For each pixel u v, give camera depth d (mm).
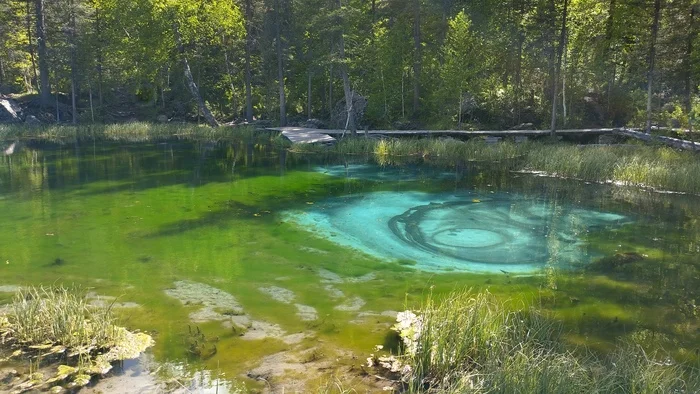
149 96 35250
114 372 4367
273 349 4781
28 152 20000
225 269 6992
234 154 19844
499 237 8758
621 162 14086
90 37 30484
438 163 17562
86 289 6207
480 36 25578
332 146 21281
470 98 26125
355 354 4699
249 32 30078
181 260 7340
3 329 5098
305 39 28062
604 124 24953
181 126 28344
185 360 4562
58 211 10188
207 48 31625
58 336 4918
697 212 10516
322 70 28844
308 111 30500
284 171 15727
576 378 3916
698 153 15242
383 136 22703
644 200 11672
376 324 5344
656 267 7242
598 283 6621
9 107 29672
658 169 12992
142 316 5480
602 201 11555
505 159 17984
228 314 5555
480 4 27906
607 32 21781
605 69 24219
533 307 5746
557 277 6852
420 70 27234
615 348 4820
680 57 19469
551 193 12406
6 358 4602
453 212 10477
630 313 5664
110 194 11945
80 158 18312
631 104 25219
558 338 5000
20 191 12219
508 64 26797
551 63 22344
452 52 24469
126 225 9180
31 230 8797
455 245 8289
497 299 6039
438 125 24906
